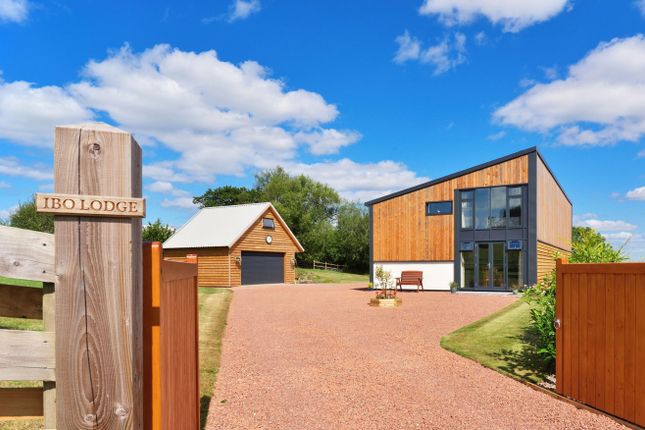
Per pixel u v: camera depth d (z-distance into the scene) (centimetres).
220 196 6016
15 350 162
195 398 368
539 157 2108
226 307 1484
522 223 2056
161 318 205
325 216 5759
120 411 160
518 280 2056
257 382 613
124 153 163
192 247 2692
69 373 158
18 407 181
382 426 457
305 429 449
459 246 2197
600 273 488
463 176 2198
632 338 446
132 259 164
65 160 158
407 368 686
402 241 2336
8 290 179
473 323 1098
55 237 157
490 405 517
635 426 440
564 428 447
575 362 520
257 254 2827
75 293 158
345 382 613
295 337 953
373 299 1565
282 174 5888
